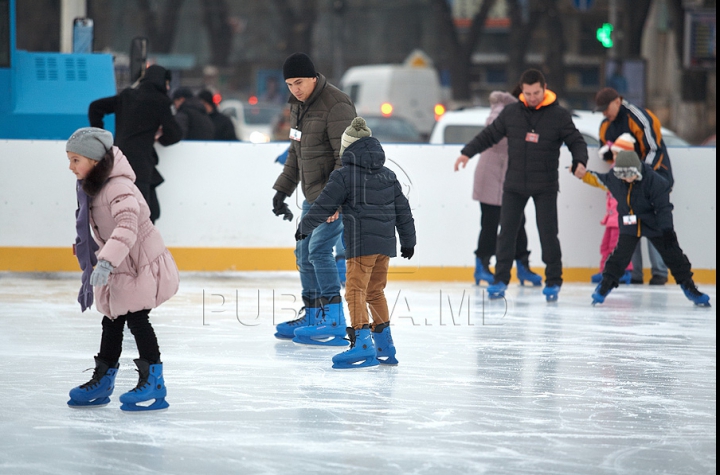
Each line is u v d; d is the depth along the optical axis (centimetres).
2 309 1280
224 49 7894
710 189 1795
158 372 750
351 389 830
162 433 680
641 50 5969
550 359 993
